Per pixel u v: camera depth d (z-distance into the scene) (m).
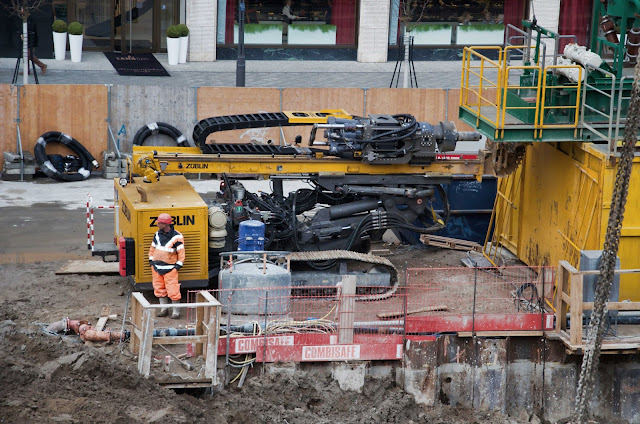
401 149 45.44
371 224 46.69
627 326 41.09
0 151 64.62
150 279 41.91
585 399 36.50
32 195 60.56
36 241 51.66
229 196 46.03
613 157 40.56
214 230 42.88
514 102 44.28
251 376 38.53
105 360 37.16
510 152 46.81
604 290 35.97
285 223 45.41
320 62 88.81
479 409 40.16
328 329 39.69
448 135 45.91
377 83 80.50
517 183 49.75
